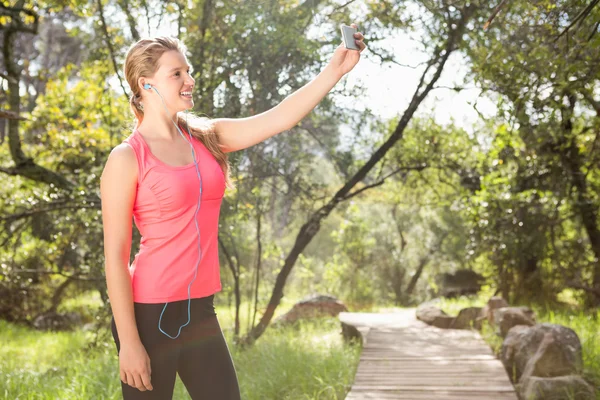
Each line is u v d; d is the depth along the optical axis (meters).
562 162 9.84
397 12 6.45
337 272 18.03
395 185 14.48
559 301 12.89
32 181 9.93
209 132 2.23
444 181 11.23
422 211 18.62
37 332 12.78
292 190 8.07
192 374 2.10
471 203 11.26
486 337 8.04
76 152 10.86
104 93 9.73
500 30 4.99
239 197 7.71
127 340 1.96
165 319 2.03
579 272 12.07
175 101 2.10
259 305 11.62
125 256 2.00
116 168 1.99
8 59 8.93
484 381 5.60
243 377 6.02
